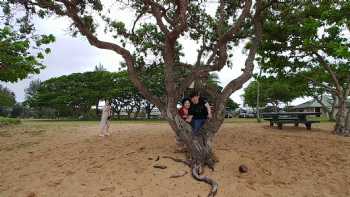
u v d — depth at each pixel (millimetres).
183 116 8180
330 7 13219
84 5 9461
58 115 49781
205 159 7457
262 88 53875
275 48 14883
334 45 10984
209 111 8016
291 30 13633
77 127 18250
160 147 9336
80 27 7938
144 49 11062
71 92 45000
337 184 7371
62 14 8336
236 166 7621
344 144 11281
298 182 7289
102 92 43719
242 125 19500
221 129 15703
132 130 15703
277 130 15789
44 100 45844
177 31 7773
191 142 7484
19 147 11508
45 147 11039
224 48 8320
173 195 6199
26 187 6918
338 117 14742
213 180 6617
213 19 10938
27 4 8531
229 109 55188
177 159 7590
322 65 16250
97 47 8070
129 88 43219
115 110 47031
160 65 11305
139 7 9906
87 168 7652
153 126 18641
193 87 8461
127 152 8820
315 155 9391
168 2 9508
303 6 12867
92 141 11609
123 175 7004
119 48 8125
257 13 9562
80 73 45781
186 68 10242
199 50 10328
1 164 9070
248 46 12422
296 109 63031
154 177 6809
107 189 6418
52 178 7258
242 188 6602
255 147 9953
